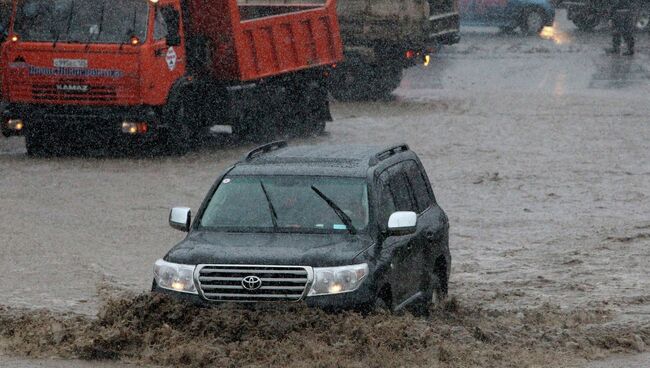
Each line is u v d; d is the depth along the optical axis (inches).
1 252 1894.7
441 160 3093.0
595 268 1868.8
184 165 2923.2
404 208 1418.6
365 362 1169.4
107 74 2913.4
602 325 1433.3
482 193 2613.2
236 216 1326.3
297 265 1218.6
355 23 4525.1
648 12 6875.0
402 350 1203.2
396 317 1243.2
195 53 3196.4
